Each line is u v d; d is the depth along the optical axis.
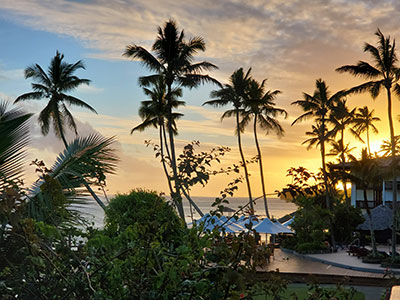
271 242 43.19
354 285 24.52
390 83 36.28
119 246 4.83
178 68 41.47
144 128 53.84
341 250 40.66
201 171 7.73
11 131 5.81
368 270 28.92
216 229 5.06
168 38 40.72
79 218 6.02
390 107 36.41
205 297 4.15
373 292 21.72
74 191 6.53
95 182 6.76
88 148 6.72
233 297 3.95
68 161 6.60
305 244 37.59
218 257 4.52
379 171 34.75
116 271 4.35
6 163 5.79
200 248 4.56
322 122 54.69
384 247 43.38
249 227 4.59
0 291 4.18
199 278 4.17
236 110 53.03
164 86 46.53
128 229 4.80
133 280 4.39
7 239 4.52
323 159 52.47
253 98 53.47
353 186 58.16
